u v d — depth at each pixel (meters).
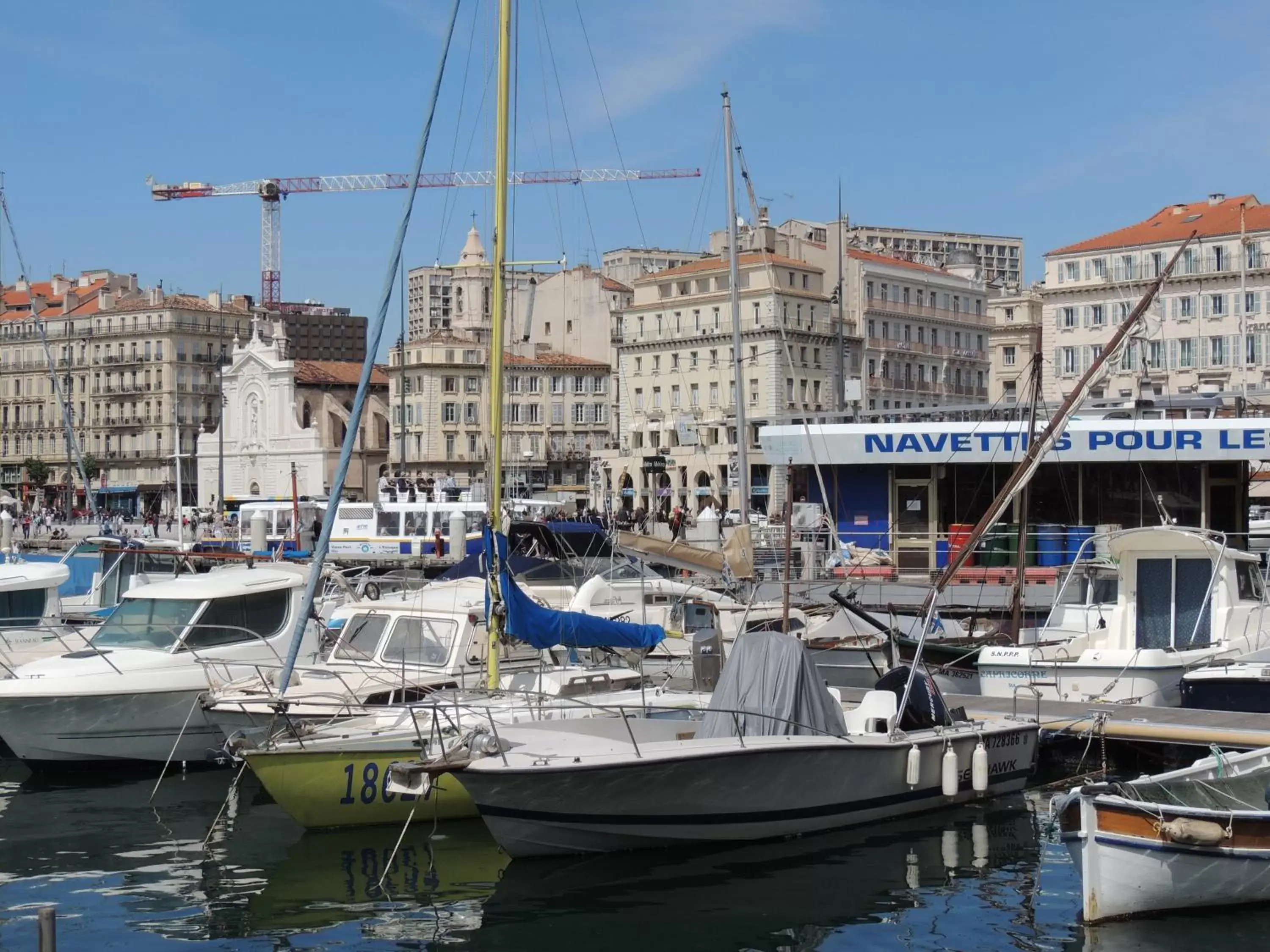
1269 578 33.09
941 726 20.50
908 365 127.38
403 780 17.22
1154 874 15.12
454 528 54.84
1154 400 36.09
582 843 17.84
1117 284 107.88
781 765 18.25
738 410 40.88
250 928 15.91
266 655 25.72
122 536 46.91
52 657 26.03
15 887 17.50
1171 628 26.03
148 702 24.03
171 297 155.38
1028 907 16.22
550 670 24.31
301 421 137.12
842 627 28.75
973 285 136.50
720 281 119.19
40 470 151.88
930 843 18.73
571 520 64.19
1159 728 21.53
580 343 139.50
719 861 17.97
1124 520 33.53
